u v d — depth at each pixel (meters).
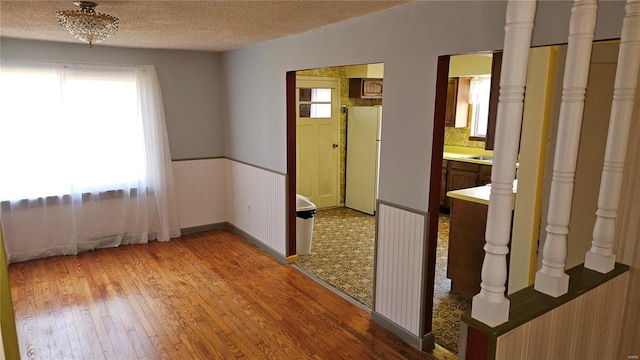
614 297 1.90
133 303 3.55
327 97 6.32
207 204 5.47
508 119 1.32
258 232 4.89
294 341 3.01
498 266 1.38
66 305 3.51
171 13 2.88
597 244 1.89
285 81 4.05
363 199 6.37
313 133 6.29
